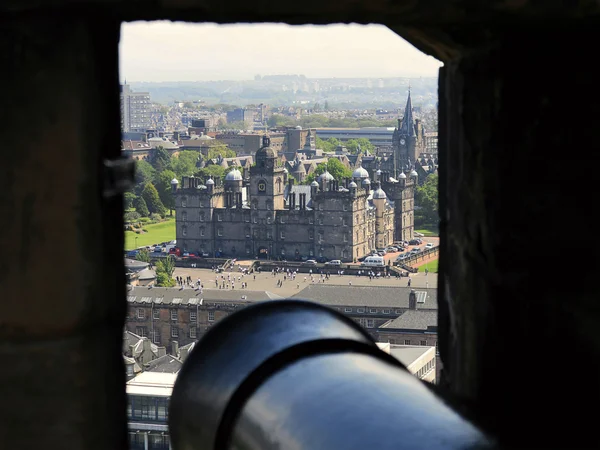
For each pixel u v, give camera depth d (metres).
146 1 6.41
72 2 6.34
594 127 7.30
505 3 6.51
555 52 7.36
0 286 6.50
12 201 6.44
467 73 8.05
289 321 8.23
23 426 6.62
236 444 7.60
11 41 6.39
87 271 6.59
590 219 7.35
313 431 6.87
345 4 6.45
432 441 6.46
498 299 7.80
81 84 6.48
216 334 8.45
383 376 7.35
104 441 6.86
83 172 6.52
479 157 7.92
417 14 6.59
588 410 7.29
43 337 6.56
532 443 6.80
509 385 7.71
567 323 7.44
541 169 7.50
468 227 8.16
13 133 6.41
